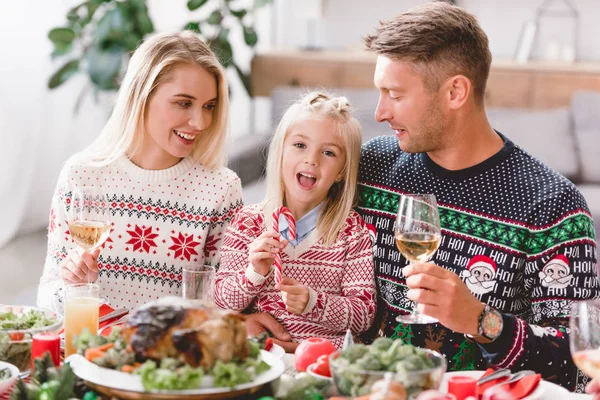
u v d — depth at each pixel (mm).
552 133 5453
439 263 2195
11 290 4742
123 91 2357
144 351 1436
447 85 2096
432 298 1794
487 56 2137
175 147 2328
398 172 2273
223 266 2291
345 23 7043
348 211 2271
